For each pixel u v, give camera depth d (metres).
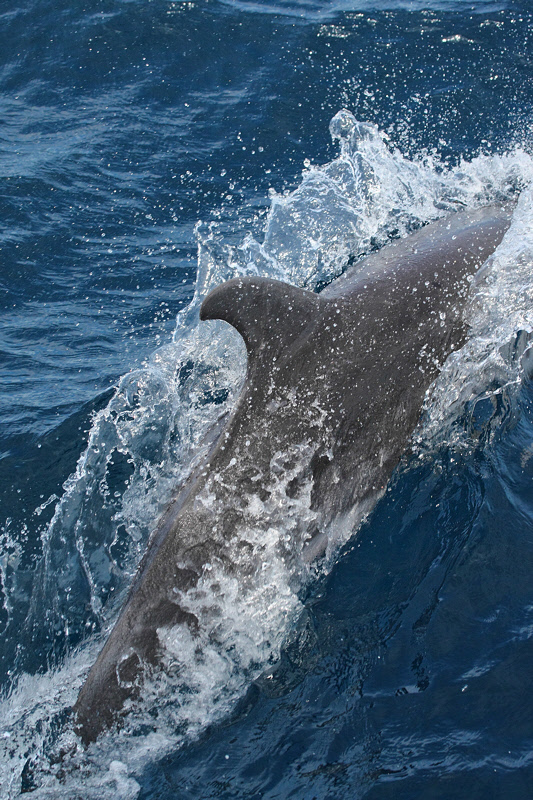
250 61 13.70
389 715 4.79
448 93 12.71
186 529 5.30
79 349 8.62
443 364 6.55
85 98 13.03
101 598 5.82
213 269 9.52
